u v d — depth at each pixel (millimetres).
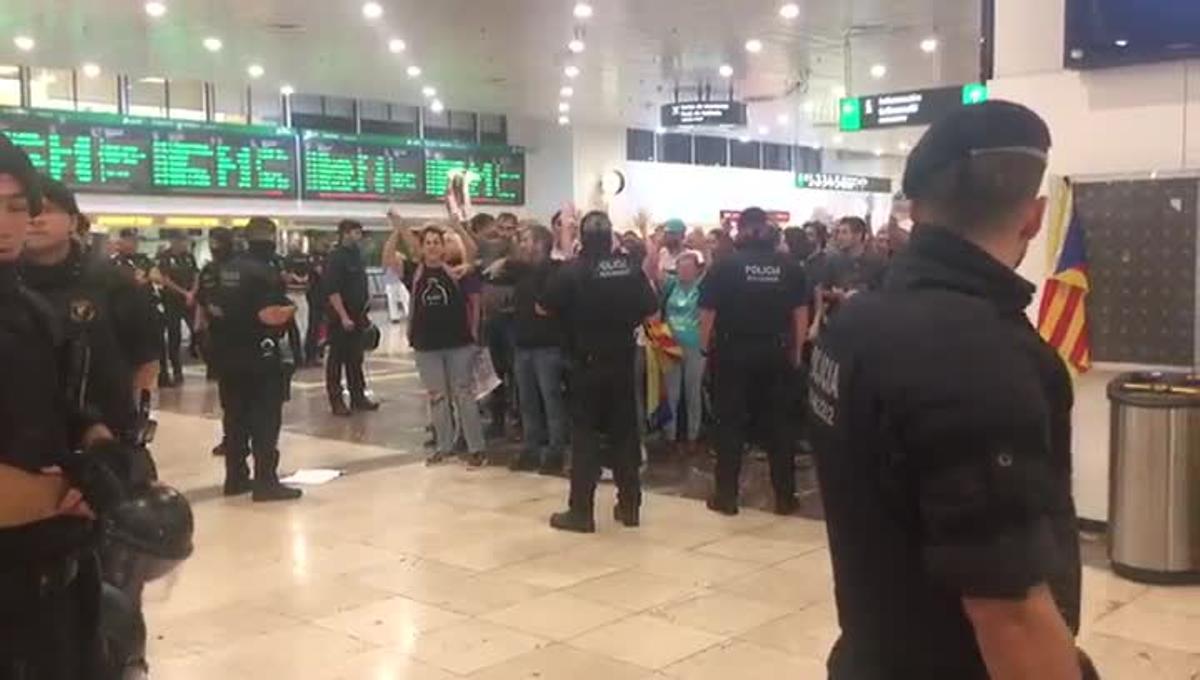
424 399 11617
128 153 18172
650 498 6980
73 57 14633
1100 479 5879
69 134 17547
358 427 9852
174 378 13172
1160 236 5594
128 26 12438
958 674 1475
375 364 15359
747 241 6348
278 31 12766
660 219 25000
